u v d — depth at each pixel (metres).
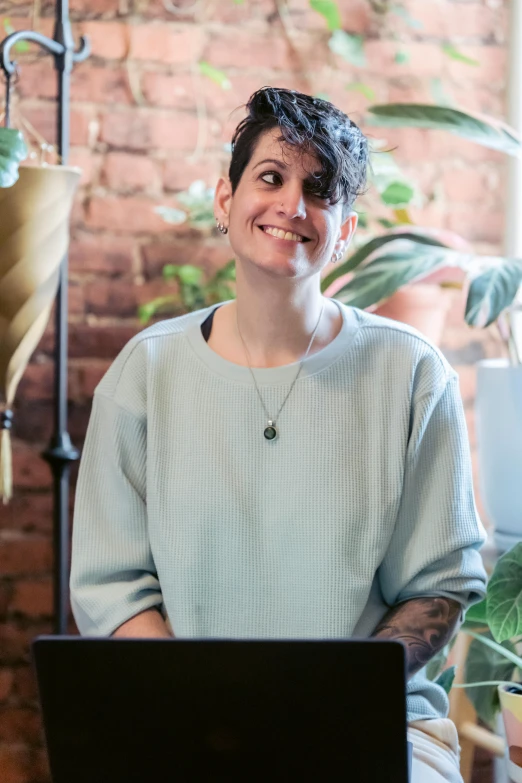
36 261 1.71
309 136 1.33
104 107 2.09
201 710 0.95
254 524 1.38
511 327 1.86
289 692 0.94
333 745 0.96
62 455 1.89
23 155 1.61
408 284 1.86
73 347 2.11
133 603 1.42
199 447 1.41
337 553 1.37
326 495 1.37
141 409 1.46
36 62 2.05
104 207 2.10
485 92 2.22
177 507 1.41
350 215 1.46
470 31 2.20
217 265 2.14
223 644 0.94
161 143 2.11
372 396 1.42
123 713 0.96
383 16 2.16
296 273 1.34
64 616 1.94
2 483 1.89
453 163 2.22
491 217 2.24
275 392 1.40
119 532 1.46
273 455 1.39
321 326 1.46
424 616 1.36
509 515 1.86
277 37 2.13
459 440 1.44
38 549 2.13
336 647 0.93
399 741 0.95
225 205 1.48
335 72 2.15
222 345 1.47
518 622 1.55
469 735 1.83
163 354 1.48
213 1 2.11
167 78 2.11
